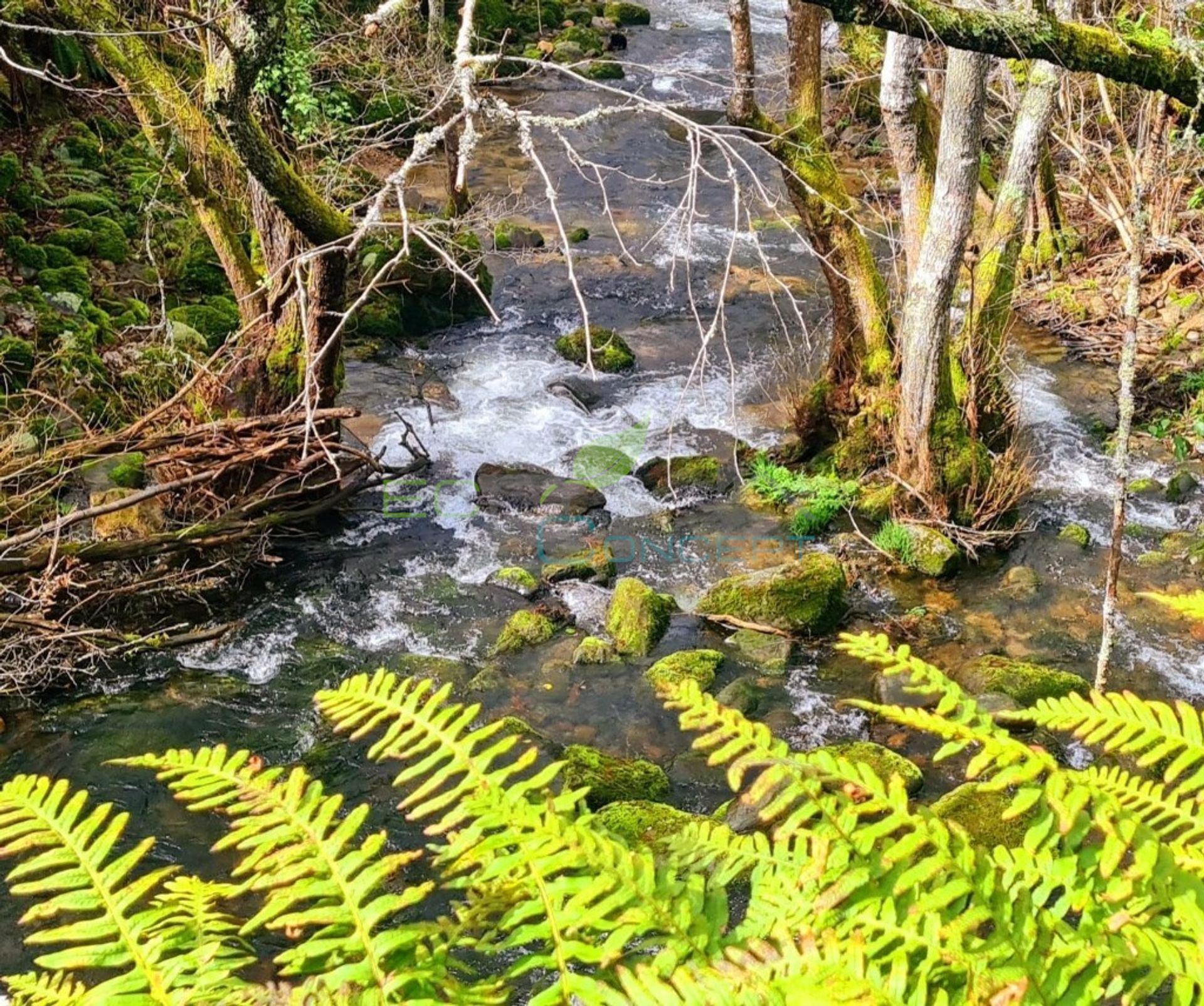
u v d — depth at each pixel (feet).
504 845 3.99
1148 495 23.31
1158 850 3.98
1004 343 23.62
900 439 22.06
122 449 19.60
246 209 21.35
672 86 48.08
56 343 24.50
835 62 43.55
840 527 22.49
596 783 15.10
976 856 3.97
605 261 35.04
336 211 19.53
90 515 17.70
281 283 20.61
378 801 14.99
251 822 4.09
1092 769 4.60
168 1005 3.59
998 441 23.47
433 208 36.35
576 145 43.09
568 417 27.17
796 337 30.63
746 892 10.74
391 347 30.07
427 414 26.81
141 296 28.22
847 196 22.85
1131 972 3.78
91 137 32.50
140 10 23.66
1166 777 4.49
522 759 4.34
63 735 16.48
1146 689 17.62
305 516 20.66
